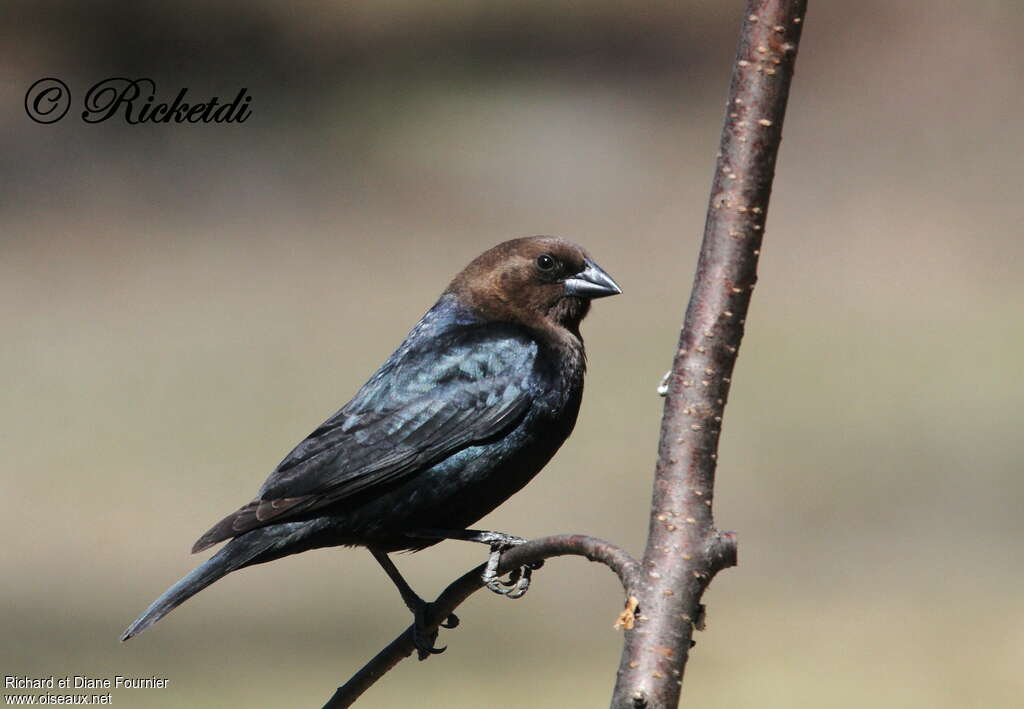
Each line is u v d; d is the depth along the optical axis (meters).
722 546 2.67
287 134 23.36
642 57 25.55
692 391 2.71
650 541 2.70
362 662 10.18
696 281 2.72
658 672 2.62
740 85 2.69
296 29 24.19
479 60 25.16
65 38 22.88
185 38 23.30
